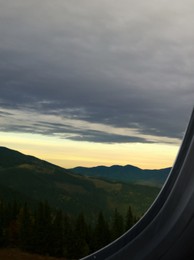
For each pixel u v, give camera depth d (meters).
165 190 1.89
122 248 1.91
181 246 1.77
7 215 94.00
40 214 90.56
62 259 80.06
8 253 82.62
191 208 1.73
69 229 83.94
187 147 1.85
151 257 1.82
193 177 1.76
